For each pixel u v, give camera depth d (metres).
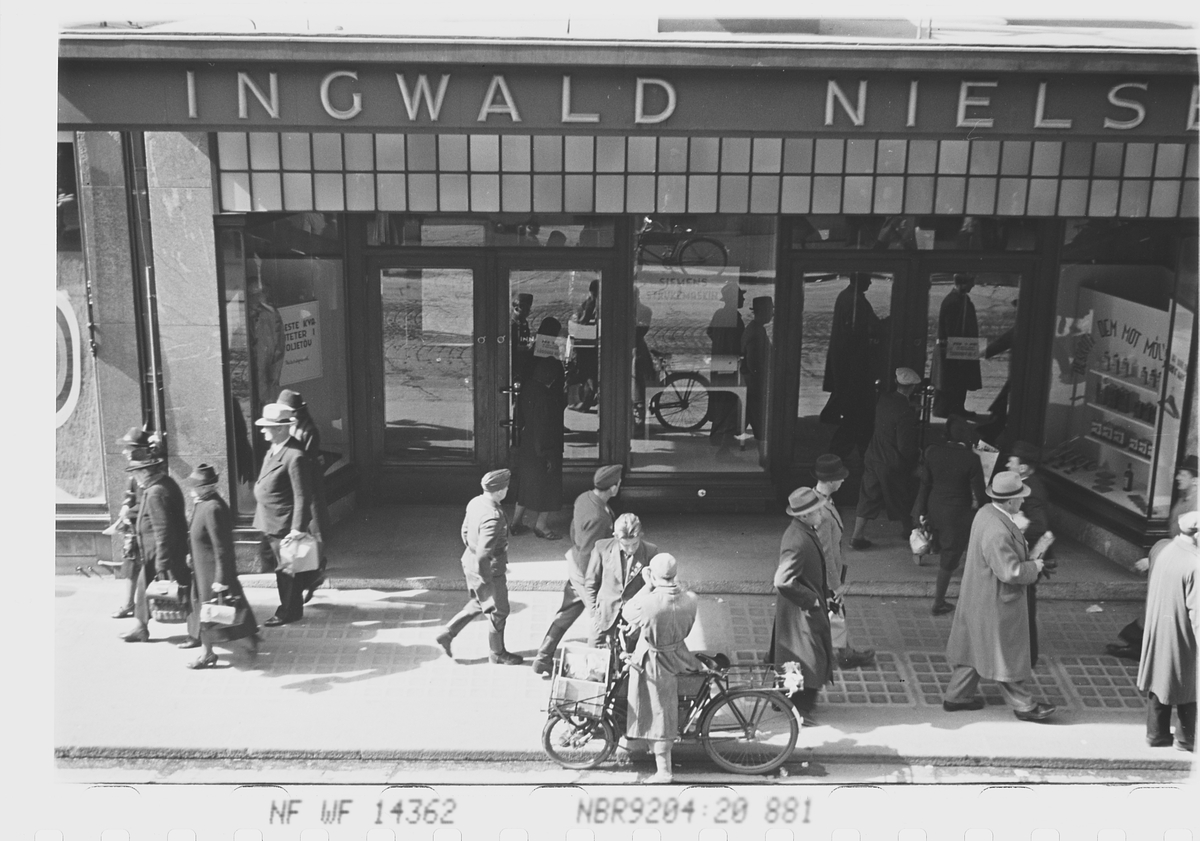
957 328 11.42
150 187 9.45
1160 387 10.01
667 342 11.41
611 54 7.85
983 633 7.97
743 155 10.20
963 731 7.99
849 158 10.19
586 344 11.41
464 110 8.10
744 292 11.30
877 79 8.02
